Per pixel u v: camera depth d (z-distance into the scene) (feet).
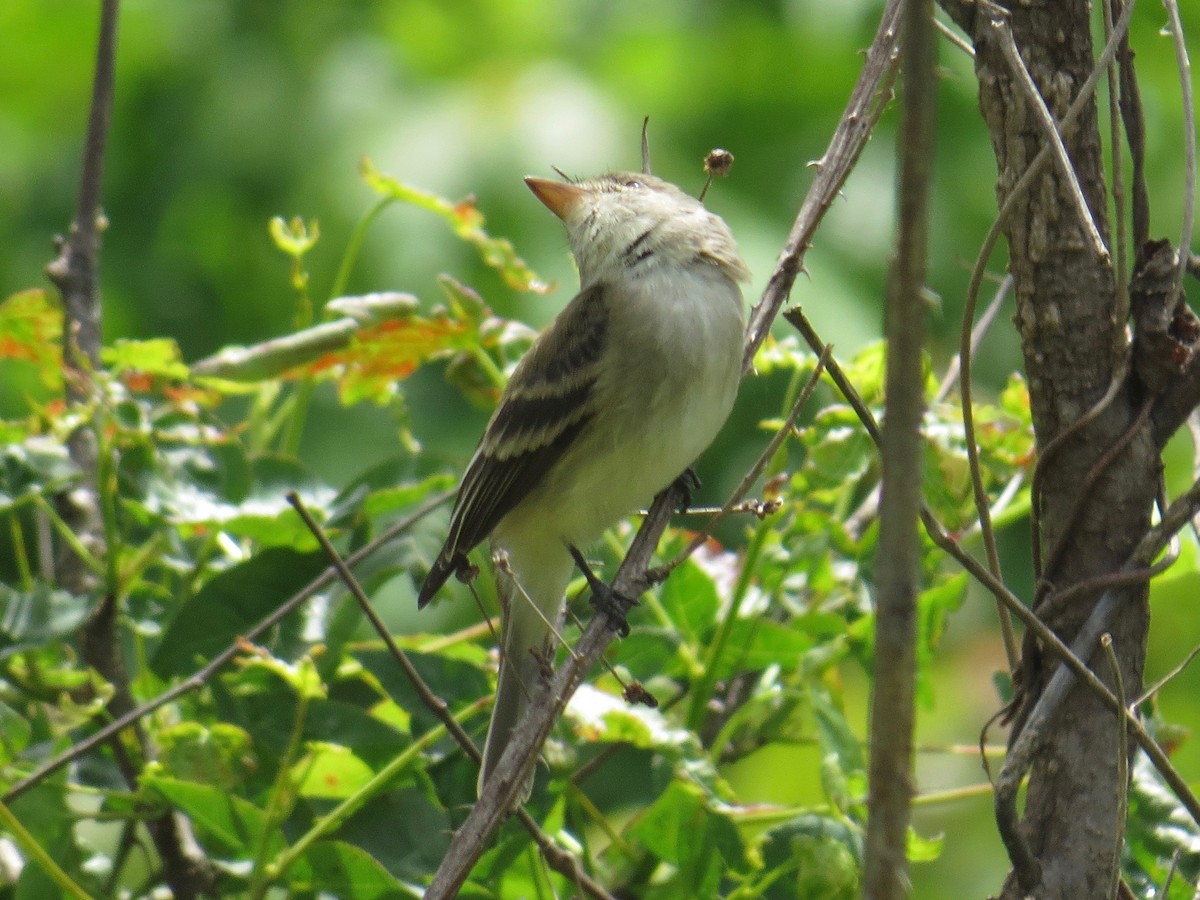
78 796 22.08
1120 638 16.37
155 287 40.34
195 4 42.09
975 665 37.09
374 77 40.06
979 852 36.47
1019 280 16.79
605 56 40.55
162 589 21.97
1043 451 16.70
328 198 37.99
